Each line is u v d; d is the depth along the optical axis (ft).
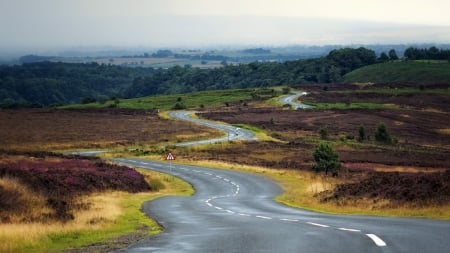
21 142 489.67
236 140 525.34
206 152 447.01
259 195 218.59
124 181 233.76
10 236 75.87
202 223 101.35
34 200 128.77
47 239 76.43
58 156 321.73
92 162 278.26
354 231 74.13
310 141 522.06
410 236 66.28
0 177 156.87
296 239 68.49
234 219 108.88
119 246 68.95
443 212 103.65
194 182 275.59
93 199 168.25
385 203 126.11
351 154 422.41
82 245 72.69
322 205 150.61
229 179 286.87
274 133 594.24
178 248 64.18
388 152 442.09
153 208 149.69
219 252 59.72
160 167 344.28
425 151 462.60
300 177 291.17
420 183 136.15
